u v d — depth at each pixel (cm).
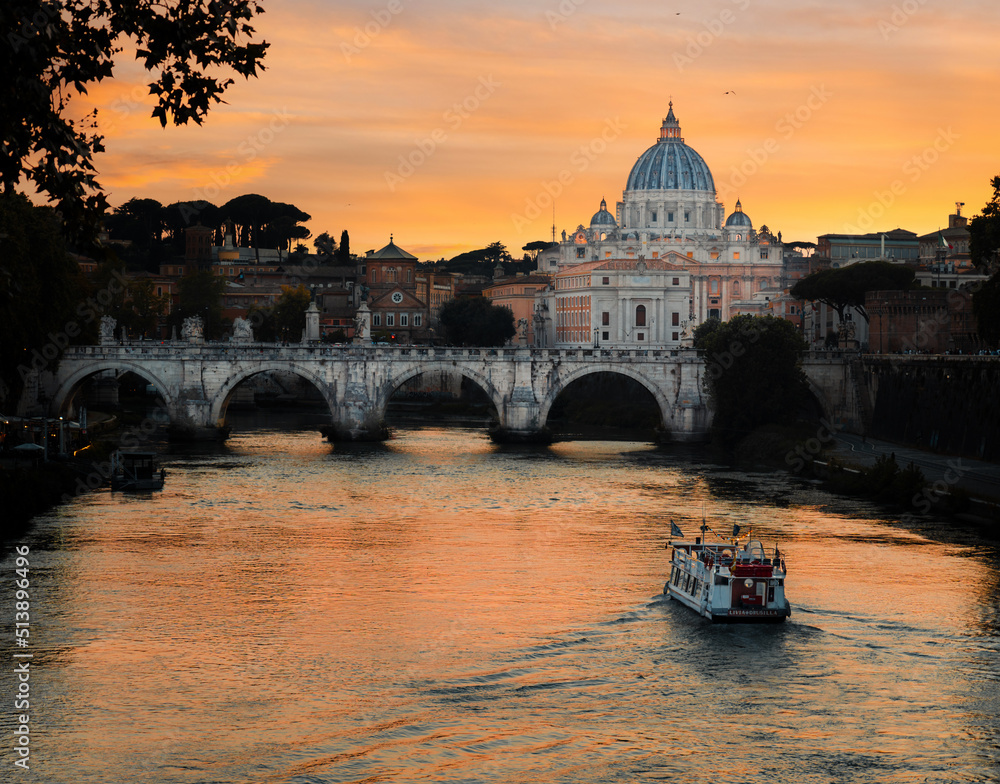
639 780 4656
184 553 8294
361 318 18562
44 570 7725
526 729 5134
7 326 11019
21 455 10919
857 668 5909
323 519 9738
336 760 4819
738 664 5941
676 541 8069
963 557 8150
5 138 2783
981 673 5834
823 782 4653
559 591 7319
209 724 5162
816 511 10150
